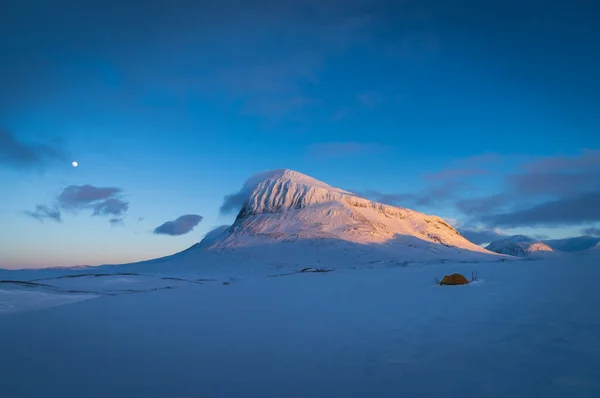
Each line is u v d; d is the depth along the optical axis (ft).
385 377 17.13
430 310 32.53
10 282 68.44
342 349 21.85
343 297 44.80
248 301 44.91
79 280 89.56
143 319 33.91
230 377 17.99
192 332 27.96
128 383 17.60
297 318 31.96
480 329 24.61
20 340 26.48
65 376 18.70
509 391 14.98
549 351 19.39
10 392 16.75
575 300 33.37
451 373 17.22
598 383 15.31
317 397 15.37
